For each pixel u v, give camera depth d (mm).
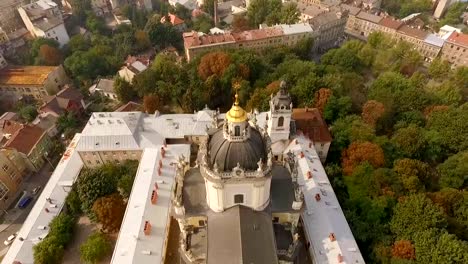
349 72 152250
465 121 113812
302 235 86500
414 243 80375
